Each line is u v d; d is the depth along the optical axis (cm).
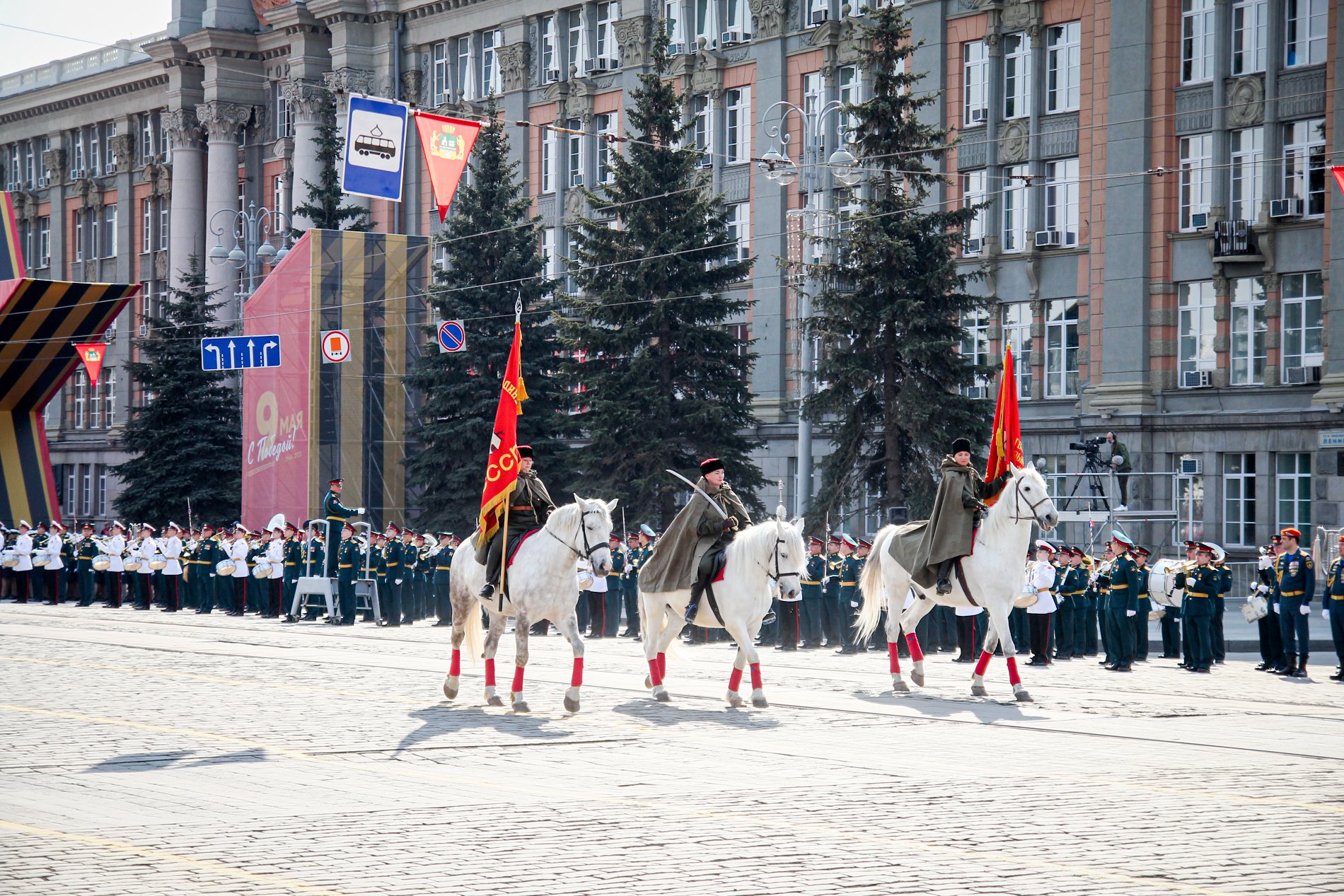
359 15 7200
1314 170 4384
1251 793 1223
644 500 4431
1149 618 2861
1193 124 4594
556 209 6450
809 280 4588
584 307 4512
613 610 3306
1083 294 4834
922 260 3934
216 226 8125
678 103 4566
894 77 4000
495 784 1258
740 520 1895
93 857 971
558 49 6488
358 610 3900
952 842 1027
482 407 4959
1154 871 943
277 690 1997
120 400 8806
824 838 1040
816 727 1633
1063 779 1291
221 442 6328
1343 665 2364
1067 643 2830
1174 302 4662
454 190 2317
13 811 1131
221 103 8088
